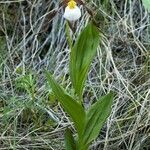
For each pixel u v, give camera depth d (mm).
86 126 680
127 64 933
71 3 662
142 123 801
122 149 795
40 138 802
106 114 669
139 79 887
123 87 880
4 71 920
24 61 947
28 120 844
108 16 971
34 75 911
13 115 837
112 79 873
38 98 859
